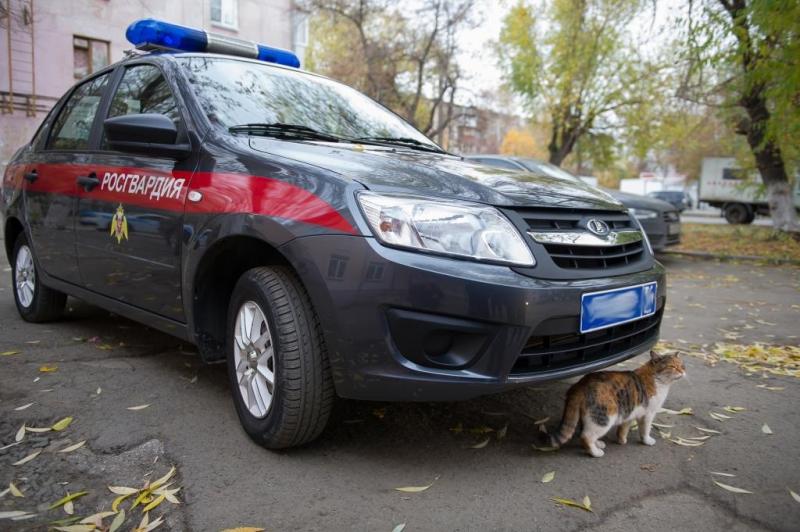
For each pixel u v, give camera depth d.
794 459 2.55
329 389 2.33
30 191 4.06
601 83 16.30
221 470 2.29
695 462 2.50
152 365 3.46
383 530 1.94
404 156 2.80
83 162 3.56
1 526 1.89
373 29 19.36
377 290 2.09
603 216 2.66
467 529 1.97
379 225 2.13
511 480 2.30
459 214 2.20
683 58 11.41
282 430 2.32
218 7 19.38
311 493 2.16
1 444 2.45
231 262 2.74
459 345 2.17
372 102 3.94
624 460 2.50
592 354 2.47
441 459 2.46
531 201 2.38
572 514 2.08
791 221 12.27
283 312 2.30
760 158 12.41
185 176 2.78
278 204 2.35
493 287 2.10
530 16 16.56
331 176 2.31
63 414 2.74
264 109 3.12
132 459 2.35
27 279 4.33
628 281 2.52
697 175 43.62
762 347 4.38
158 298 2.96
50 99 15.66
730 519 2.08
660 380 2.57
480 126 22.94
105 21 16.48
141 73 3.44
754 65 10.09
